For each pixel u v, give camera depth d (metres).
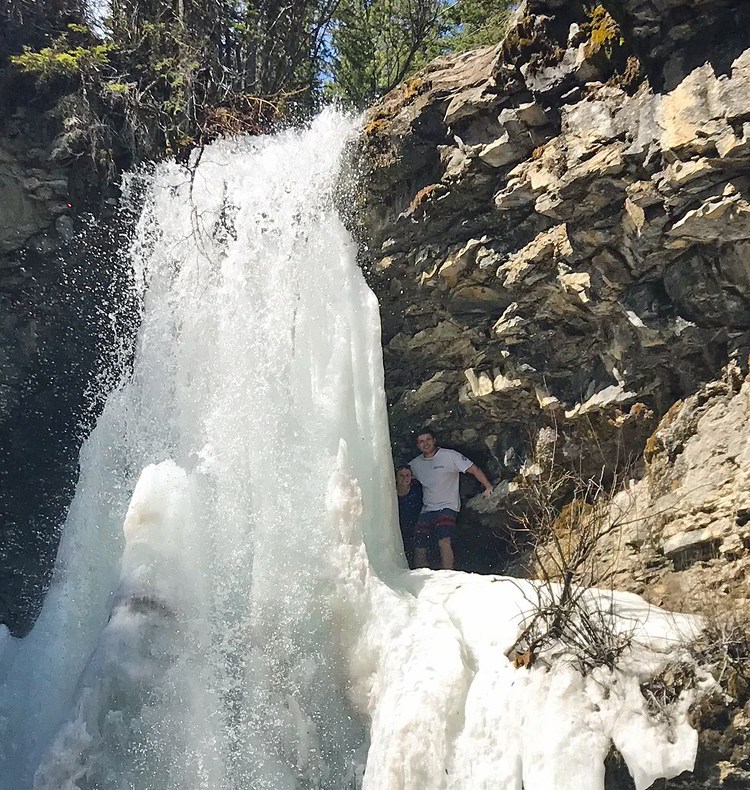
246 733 6.62
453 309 8.30
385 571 7.50
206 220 9.29
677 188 6.34
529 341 7.88
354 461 7.74
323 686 6.77
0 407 9.92
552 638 5.84
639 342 7.12
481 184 7.78
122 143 10.36
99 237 10.10
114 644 6.75
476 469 8.57
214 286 8.87
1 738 7.46
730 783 5.15
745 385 6.52
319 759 6.53
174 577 7.21
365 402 8.05
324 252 8.41
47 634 7.95
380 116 8.36
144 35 10.95
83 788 6.32
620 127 6.75
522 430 8.34
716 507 6.27
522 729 5.53
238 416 8.02
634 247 6.81
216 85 10.91
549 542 7.78
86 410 9.98
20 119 10.10
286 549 7.27
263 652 6.93
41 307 10.05
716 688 5.29
